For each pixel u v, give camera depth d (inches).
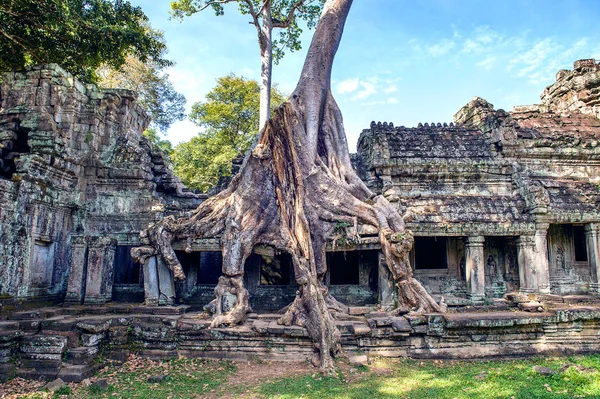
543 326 432.5
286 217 483.5
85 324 379.2
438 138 665.0
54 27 597.0
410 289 451.2
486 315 434.9
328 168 546.0
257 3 814.5
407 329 404.2
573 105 815.1
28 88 590.2
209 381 336.8
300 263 437.4
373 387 312.8
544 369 346.3
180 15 731.4
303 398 291.3
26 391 318.3
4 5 592.1
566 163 653.3
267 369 370.3
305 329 396.5
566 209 562.6
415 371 358.9
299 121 519.5
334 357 387.2
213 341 406.6
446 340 415.5
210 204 520.4
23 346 356.2
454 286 598.9
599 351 428.5
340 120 592.1
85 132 614.5
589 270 629.6
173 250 492.1
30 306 489.4
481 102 729.0
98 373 360.8
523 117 743.1
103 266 506.6
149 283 487.8
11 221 477.4
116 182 606.9
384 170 604.7
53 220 549.0
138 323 418.6
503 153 631.2
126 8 682.2
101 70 1243.2
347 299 546.0
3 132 559.5
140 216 595.5
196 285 569.3
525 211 561.3
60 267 560.7
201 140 1256.8
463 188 615.5
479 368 370.9
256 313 483.8
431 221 527.2
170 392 311.1
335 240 482.6
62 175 564.7
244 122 1258.0
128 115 687.1
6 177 541.0
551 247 633.0
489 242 616.1
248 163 495.5
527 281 536.7
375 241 475.8
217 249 488.1
